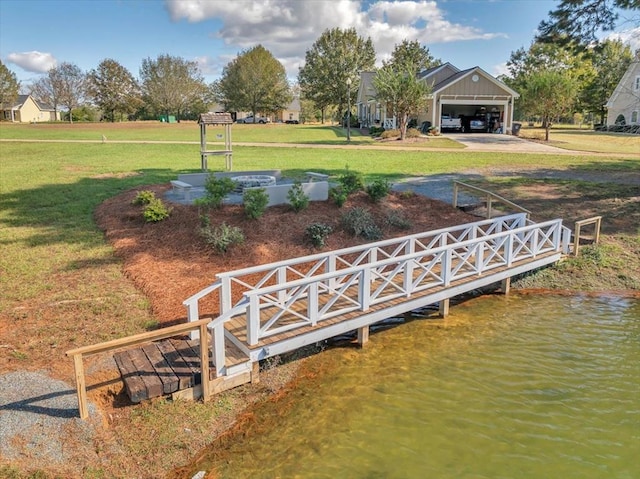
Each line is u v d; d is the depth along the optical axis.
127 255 9.33
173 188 13.29
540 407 5.45
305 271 9.20
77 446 4.52
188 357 5.76
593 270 9.88
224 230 9.52
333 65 58.88
